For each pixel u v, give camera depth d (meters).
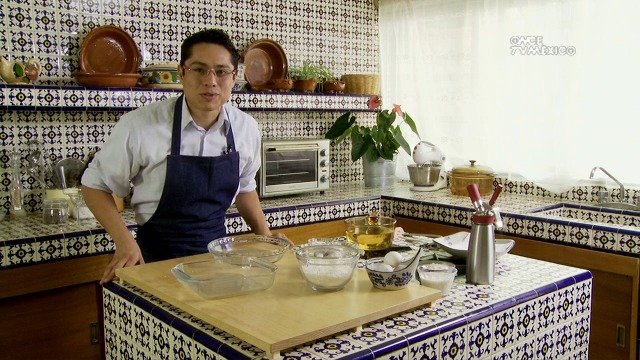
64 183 2.71
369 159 3.78
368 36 4.16
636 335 2.47
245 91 3.17
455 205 3.12
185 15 3.26
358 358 1.07
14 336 2.28
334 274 1.35
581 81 3.03
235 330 1.13
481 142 3.54
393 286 1.37
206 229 2.04
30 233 2.37
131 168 1.92
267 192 3.26
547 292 1.51
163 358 1.33
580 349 1.65
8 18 2.71
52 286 2.34
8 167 2.76
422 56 3.83
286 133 3.77
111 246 2.48
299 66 3.79
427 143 3.67
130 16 3.06
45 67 2.83
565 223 2.69
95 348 2.49
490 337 1.35
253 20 3.55
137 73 2.93
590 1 2.96
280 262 1.66
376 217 1.90
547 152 3.21
